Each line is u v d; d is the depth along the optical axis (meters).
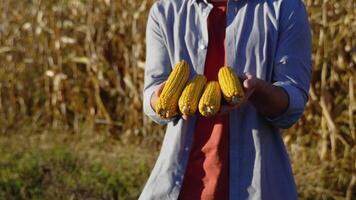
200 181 2.86
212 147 2.85
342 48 6.58
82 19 8.32
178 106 2.72
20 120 8.50
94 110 8.20
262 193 2.81
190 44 2.92
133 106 7.84
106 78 8.16
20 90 8.61
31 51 8.60
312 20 6.70
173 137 2.92
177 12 2.97
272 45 2.85
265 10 2.87
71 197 6.18
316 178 6.20
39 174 6.59
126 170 6.56
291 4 2.87
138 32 7.87
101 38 8.17
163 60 3.00
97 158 6.95
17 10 8.71
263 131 2.86
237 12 2.88
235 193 2.81
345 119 6.64
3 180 6.52
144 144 7.48
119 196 6.18
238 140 2.84
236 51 2.85
